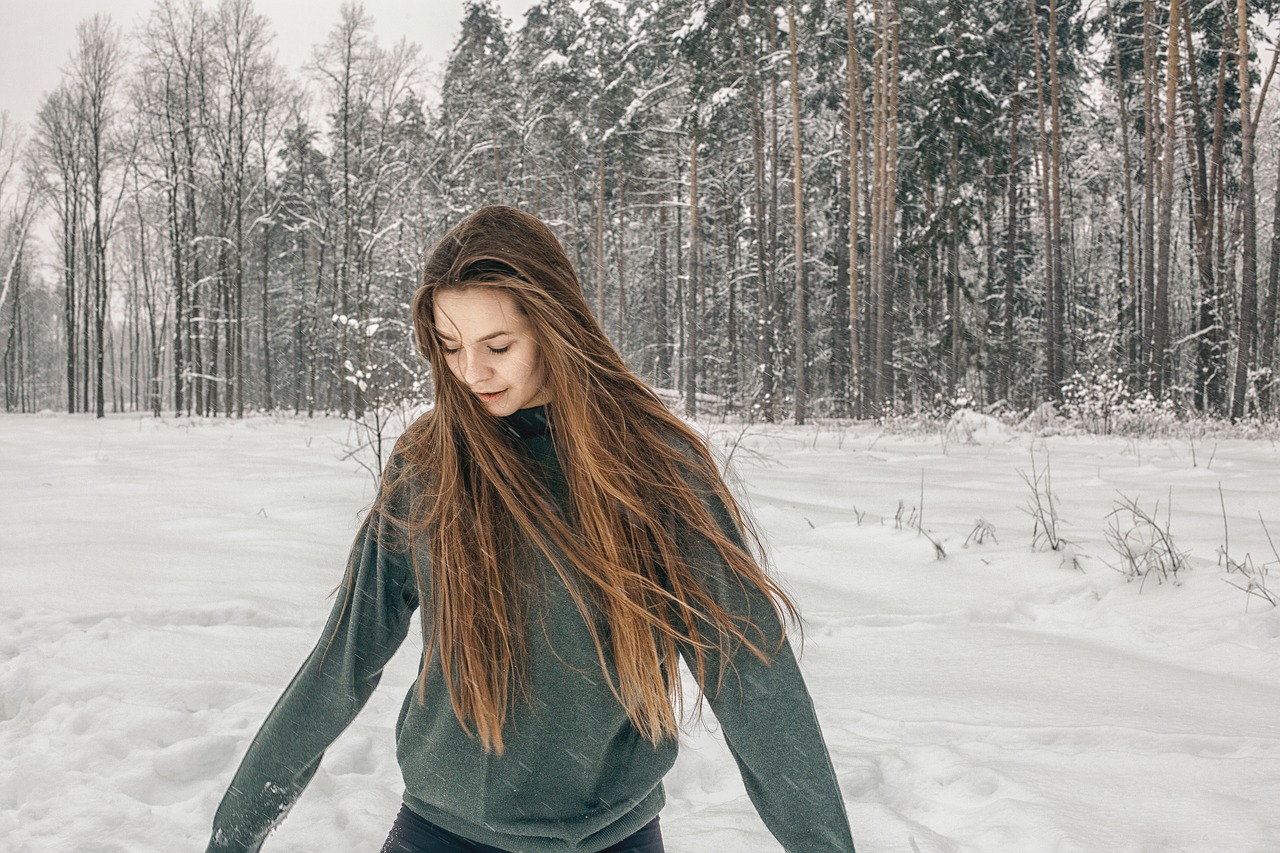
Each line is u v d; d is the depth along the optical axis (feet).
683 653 3.92
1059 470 35.42
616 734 3.96
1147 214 85.56
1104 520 23.25
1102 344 89.71
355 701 4.15
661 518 3.70
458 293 3.68
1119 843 8.00
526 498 3.70
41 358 252.83
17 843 8.29
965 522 23.08
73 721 10.89
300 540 21.48
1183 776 9.35
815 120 110.93
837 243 112.68
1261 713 11.10
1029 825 8.32
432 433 4.04
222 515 24.84
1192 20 86.12
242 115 111.86
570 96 120.67
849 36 87.15
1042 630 15.30
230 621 15.42
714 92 92.53
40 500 27.78
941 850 8.05
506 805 3.95
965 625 15.30
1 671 12.71
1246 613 14.78
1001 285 114.93
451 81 117.50
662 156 115.24
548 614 3.76
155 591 16.74
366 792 9.13
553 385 3.76
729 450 39.68
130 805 8.94
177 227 112.98
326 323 134.82
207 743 10.22
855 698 12.05
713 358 128.36
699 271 121.90
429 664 4.04
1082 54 103.71
